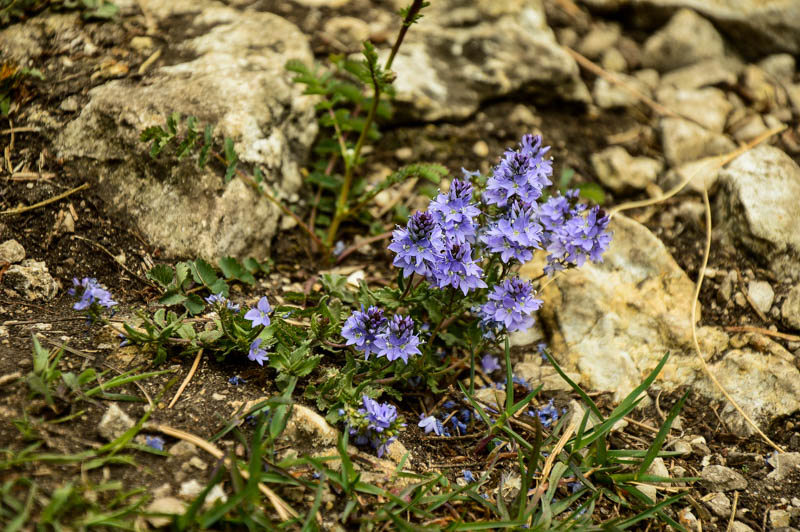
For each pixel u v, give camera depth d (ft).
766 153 2.27
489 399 2.05
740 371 2.10
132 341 1.97
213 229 2.14
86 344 1.97
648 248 2.19
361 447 1.92
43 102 2.19
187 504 1.80
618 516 1.92
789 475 1.99
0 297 2.02
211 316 2.06
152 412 1.89
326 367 2.02
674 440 2.04
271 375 1.98
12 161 2.15
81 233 2.12
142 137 2.07
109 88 2.19
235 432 1.88
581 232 1.96
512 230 1.95
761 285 2.17
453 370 2.08
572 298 2.16
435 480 1.87
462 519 1.86
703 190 2.27
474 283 1.93
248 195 2.18
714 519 1.94
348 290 2.13
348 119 2.26
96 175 2.15
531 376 2.11
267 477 1.83
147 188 2.15
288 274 2.21
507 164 1.96
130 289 2.09
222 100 2.20
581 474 1.92
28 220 2.11
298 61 2.20
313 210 2.28
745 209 2.20
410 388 2.05
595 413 1.94
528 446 1.94
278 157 2.24
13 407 1.85
